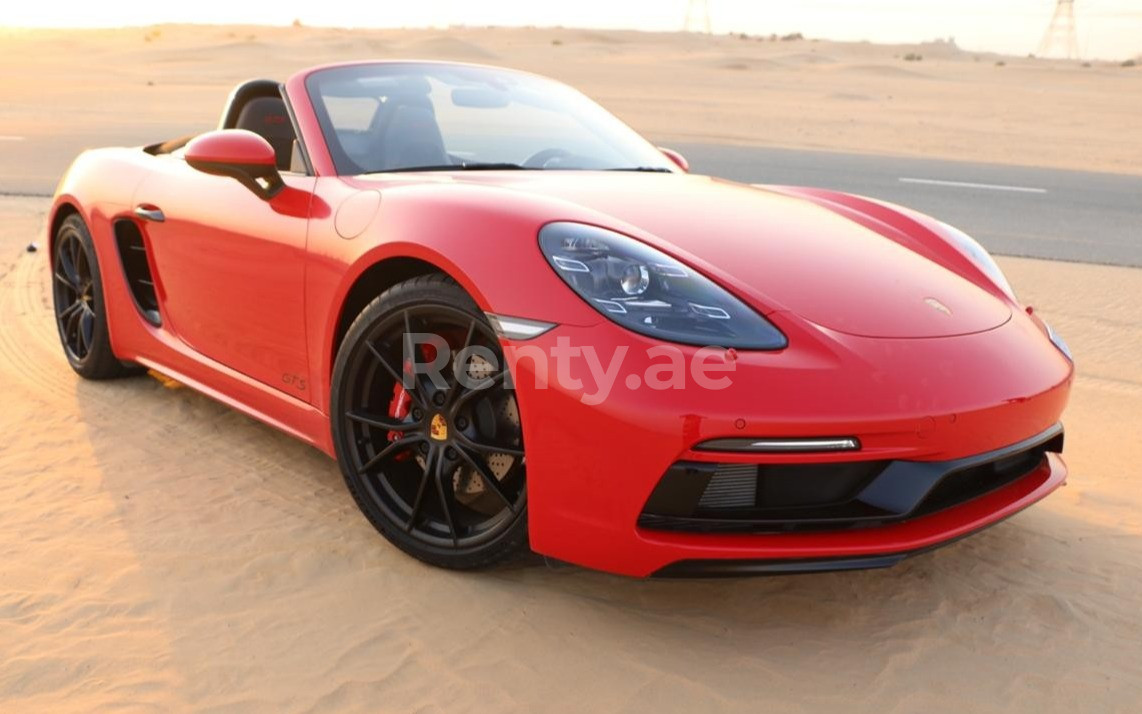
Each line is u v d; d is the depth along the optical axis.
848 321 2.12
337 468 3.01
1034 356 2.32
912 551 2.07
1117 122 20.62
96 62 45.56
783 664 2.07
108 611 2.18
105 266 3.50
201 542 2.51
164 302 3.25
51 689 1.90
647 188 2.74
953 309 2.35
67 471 2.93
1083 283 6.00
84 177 3.63
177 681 1.94
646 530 2.01
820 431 1.92
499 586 2.32
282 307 2.68
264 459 3.05
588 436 2.00
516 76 3.59
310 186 2.70
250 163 2.60
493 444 2.25
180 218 3.05
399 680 1.96
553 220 2.21
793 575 2.47
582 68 41.75
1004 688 2.03
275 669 1.99
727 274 2.17
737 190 2.96
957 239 2.90
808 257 2.38
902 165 11.98
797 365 1.98
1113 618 2.33
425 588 2.30
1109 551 2.68
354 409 2.48
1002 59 85.25
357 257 2.41
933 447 2.03
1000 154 14.04
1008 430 2.15
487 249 2.17
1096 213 8.79
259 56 50.53
